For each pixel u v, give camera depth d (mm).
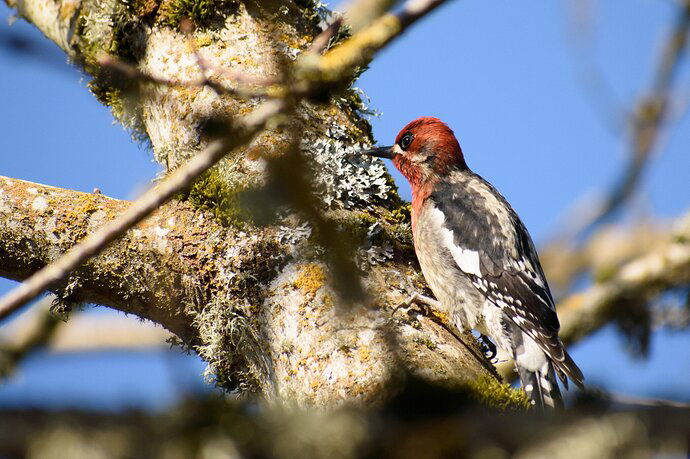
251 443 4172
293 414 4324
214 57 9680
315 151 9203
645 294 12453
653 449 3879
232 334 8352
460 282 11078
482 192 11867
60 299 9156
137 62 10336
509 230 11297
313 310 7777
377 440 4234
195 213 8750
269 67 9578
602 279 13055
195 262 8570
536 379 10359
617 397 4391
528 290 10898
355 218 8922
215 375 8789
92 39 10477
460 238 11203
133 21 10273
